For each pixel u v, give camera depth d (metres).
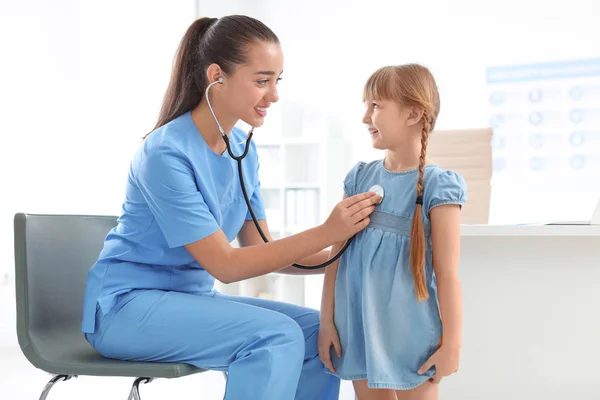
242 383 1.26
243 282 4.21
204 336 1.32
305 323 1.53
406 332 1.30
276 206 4.87
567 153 4.69
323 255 1.60
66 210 4.00
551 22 4.64
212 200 1.42
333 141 4.74
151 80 4.41
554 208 4.76
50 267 1.49
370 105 1.39
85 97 4.10
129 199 1.46
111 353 1.38
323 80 5.09
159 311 1.35
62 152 4.00
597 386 1.74
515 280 1.79
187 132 1.43
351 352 1.36
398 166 1.39
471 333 1.81
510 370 1.79
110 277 1.42
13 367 3.16
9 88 3.81
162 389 2.71
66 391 2.68
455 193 1.28
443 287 1.28
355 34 5.02
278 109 4.88
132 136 4.32
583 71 4.59
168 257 1.44
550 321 1.77
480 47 4.77
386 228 1.34
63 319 1.50
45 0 3.96
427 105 1.32
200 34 1.49
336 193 4.76
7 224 3.76
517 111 4.74
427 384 1.32
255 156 1.62
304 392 1.50
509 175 4.82
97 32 4.17
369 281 1.32
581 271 1.76
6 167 3.79
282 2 5.18
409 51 4.89
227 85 1.39
